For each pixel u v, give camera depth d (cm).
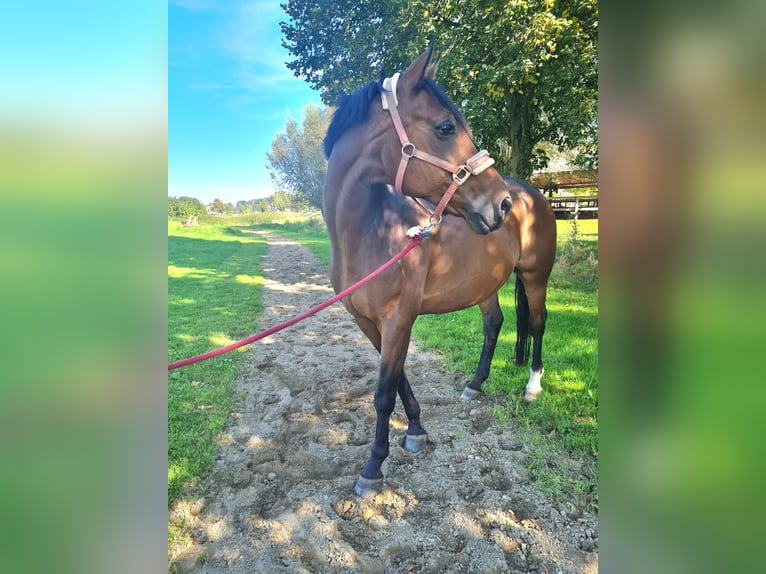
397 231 216
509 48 599
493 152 841
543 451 248
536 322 321
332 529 196
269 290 832
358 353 450
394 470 239
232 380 372
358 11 809
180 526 202
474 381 322
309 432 284
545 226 308
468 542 188
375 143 197
